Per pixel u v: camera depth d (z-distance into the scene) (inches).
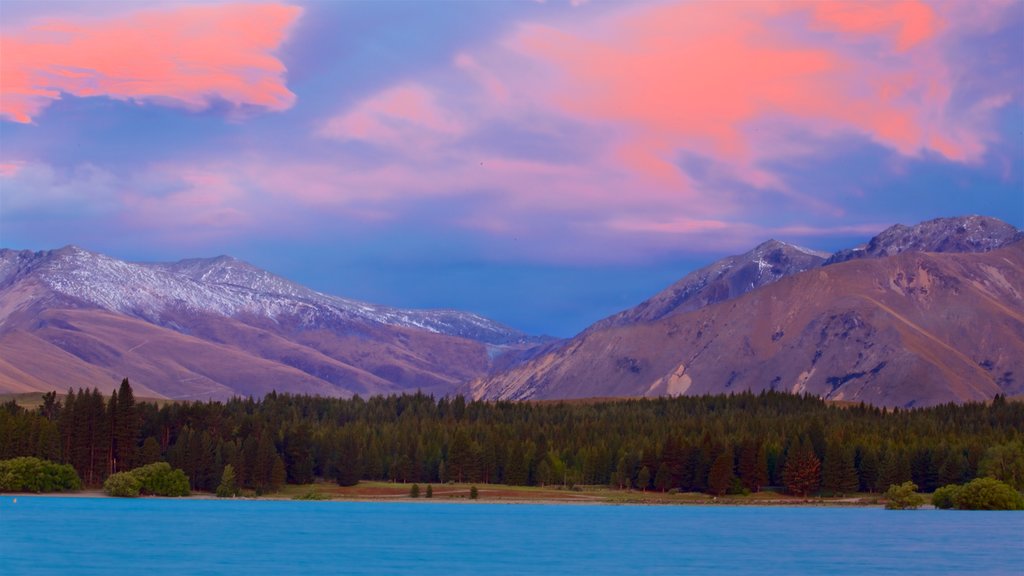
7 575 6998.0
